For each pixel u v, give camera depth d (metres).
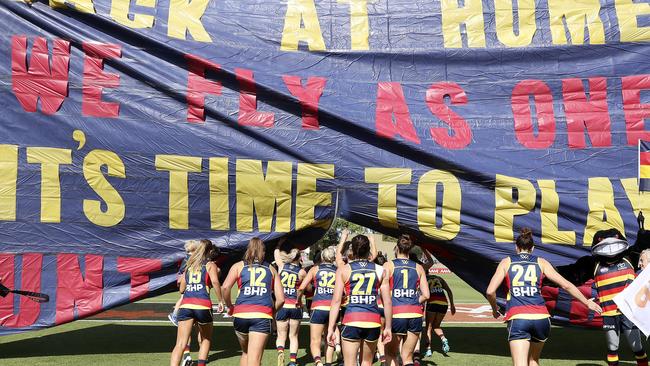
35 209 9.38
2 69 9.58
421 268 7.55
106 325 13.00
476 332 12.66
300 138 9.91
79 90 9.70
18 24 9.73
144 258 9.55
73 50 9.80
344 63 10.37
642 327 6.97
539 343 6.43
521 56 10.39
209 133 9.84
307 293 10.25
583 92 10.20
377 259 9.25
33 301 9.22
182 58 9.93
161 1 10.23
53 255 9.35
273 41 10.34
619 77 10.20
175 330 12.30
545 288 9.59
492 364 9.15
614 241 8.02
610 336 8.08
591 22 10.45
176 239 9.66
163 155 9.73
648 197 9.66
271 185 9.80
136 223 9.60
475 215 9.73
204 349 7.72
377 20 10.62
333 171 9.85
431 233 9.72
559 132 10.02
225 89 9.98
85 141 9.60
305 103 9.95
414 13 10.65
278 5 10.57
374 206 9.80
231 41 10.22
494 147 9.94
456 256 9.89
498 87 10.27
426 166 9.88
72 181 9.51
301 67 10.26
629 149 9.91
